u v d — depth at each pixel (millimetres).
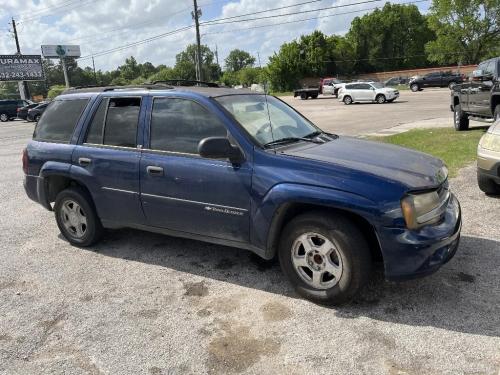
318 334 3299
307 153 3818
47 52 67750
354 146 4195
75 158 4910
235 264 4555
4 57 54406
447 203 3787
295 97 45875
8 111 38938
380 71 93938
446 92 37375
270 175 3691
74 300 3986
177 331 3434
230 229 4004
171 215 4328
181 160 4168
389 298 3729
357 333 3281
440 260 3443
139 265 4645
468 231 5059
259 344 3225
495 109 11109
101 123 4820
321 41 74750
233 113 4082
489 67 11711
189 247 5055
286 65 70938
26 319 3707
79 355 3203
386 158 3838
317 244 3646
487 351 3006
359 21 92875
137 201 4516
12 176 10172
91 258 4887
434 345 3098
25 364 3133
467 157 8906
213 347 3219
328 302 3639
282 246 3781
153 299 3934
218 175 3943
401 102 29750
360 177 3418
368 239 3686
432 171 3699
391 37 92312
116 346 3285
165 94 4391
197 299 3900
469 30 65875
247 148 3855
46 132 5336
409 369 2881
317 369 2930
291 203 3621
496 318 3373
